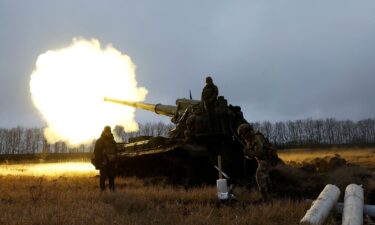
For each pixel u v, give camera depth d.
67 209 8.19
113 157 12.48
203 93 14.18
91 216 7.46
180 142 13.98
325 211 6.61
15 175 19.53
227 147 14.16
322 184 10.54
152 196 10.17
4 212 8.04
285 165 11.63
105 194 10.34
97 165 12.41
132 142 19.27
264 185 9.17
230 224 6.78
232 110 14.61
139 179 17.33
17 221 7.06
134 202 8.57
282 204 8.26
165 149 14.20
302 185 10.49
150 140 16.02
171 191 11.21
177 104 17.48
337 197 7.30
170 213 7.84
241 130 9.54
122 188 13.53
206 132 13.93
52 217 7.29
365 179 10.77
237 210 7.99
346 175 11.05
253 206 8.23
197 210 8.19
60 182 15.43
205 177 13.82
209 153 13.71
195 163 13.73
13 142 82.12
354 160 24.23
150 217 7.36
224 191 9.05
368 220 7.05
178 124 15.45
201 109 14.28
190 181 13.57
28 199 10.06
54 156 61.34
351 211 6.50
